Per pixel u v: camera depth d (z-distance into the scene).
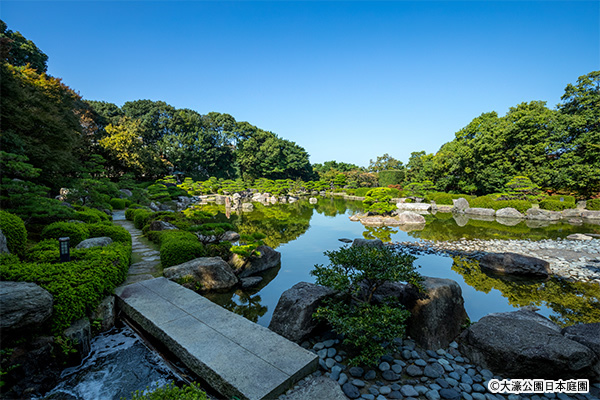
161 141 47.56
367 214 24.61
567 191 29.23
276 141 57.81
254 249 10.18
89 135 31.98
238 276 9.39
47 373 4.23
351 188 55.75
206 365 4.15
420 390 4.11
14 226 6.55
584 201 26.36
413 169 48.72
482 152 31.95
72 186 16.27
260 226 19.47
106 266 6.29
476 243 14.64
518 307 7.51
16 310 3.94
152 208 24.28
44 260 6.20
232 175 57.56
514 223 21.62
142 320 5.64
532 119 28.97
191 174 50.38
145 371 4.62
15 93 13.48
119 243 8.67
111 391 4.16
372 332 4.55
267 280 9.40
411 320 5.65
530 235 16.83
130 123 41.84
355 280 5.50
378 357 4.55
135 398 3.31
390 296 5.80
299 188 54.53
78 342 4.71
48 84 21.20
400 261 5.48
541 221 22.61
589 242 14.49
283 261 11.52
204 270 8.30
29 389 3.95
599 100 26.64
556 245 13.95
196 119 52.34
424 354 5.10
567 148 27.98
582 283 9.19
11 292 4.02
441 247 13.86
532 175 28.92
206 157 51.66
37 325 4.25
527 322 5.16
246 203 36.22
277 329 5.64
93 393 4.11
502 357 4.53
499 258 10.48
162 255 8.83
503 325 5.09
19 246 6.68
